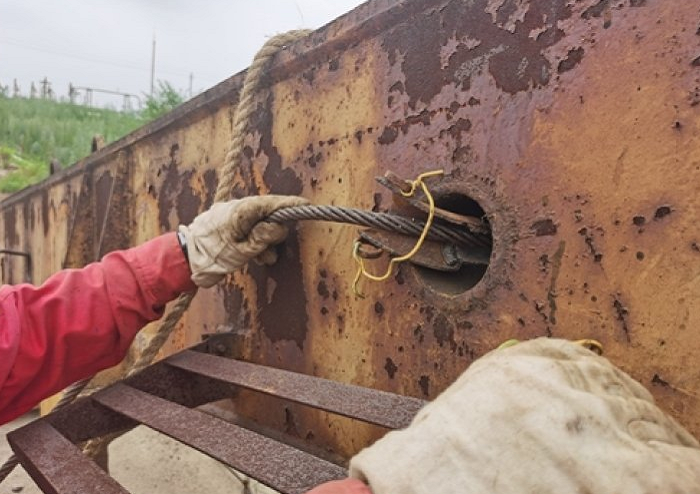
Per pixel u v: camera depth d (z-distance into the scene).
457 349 1.25
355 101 1.51
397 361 1.39
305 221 1.67
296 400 1.20
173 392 1.73
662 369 0.93
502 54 1.16
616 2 0.99
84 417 1.61
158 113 10.90
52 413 1.58
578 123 1.04
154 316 1.59
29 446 1.41
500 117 1.17
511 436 0.61
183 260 1.60
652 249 0.94
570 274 1.05
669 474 0.57
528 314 1.11
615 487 0.56
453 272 1.37
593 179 1.02
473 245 1.28
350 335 1.52
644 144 0.96
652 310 0.94
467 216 1.30
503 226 1.16
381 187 1.43
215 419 1.23
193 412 1.29
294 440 1.70
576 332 1.04
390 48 1.41
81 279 1.48
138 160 2.75
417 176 1.34
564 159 1.06
